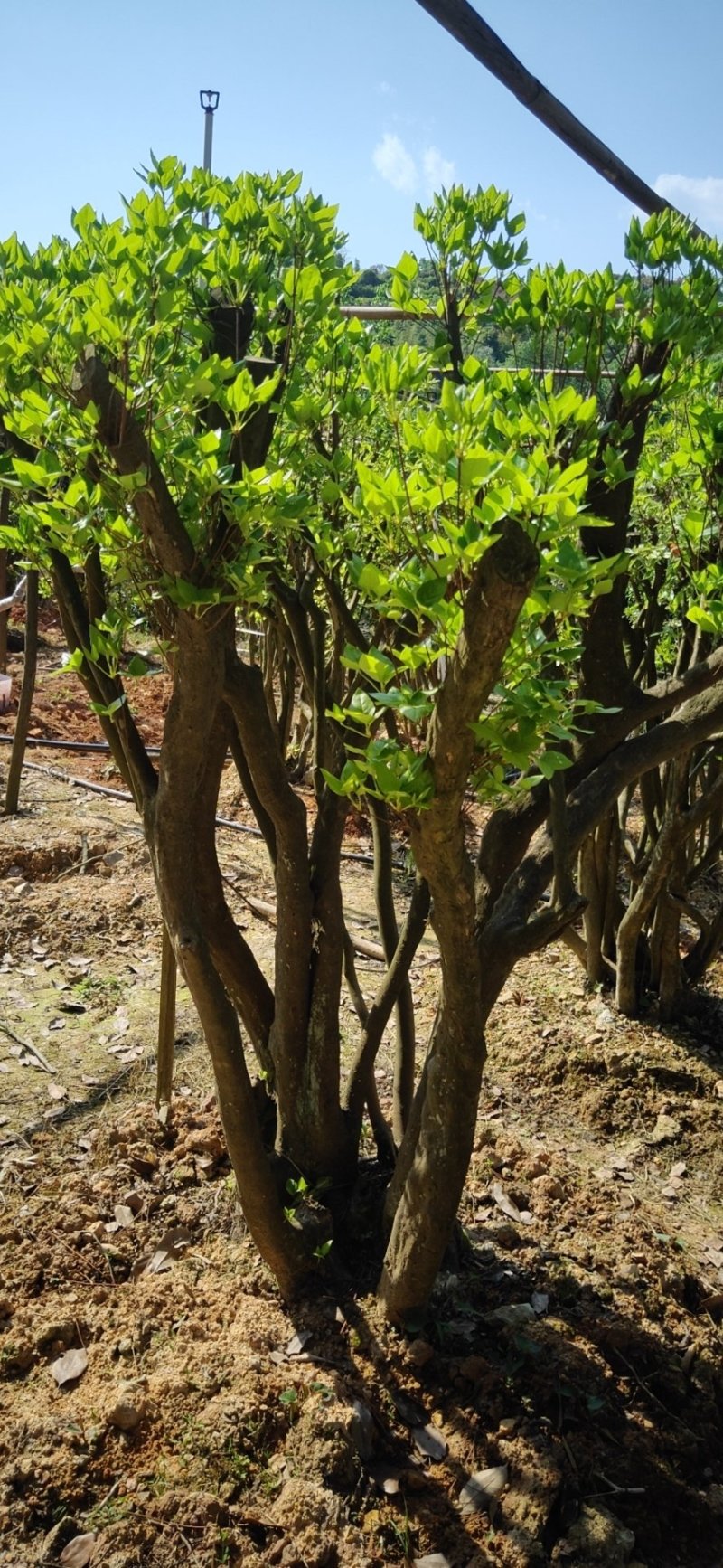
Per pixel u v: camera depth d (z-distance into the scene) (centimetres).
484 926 212
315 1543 184
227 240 212
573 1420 210
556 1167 292
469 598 131
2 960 384
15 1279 237
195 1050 332
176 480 176
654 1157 314
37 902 414
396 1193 225
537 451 134
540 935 198
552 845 195
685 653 353
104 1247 248
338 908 236
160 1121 289
